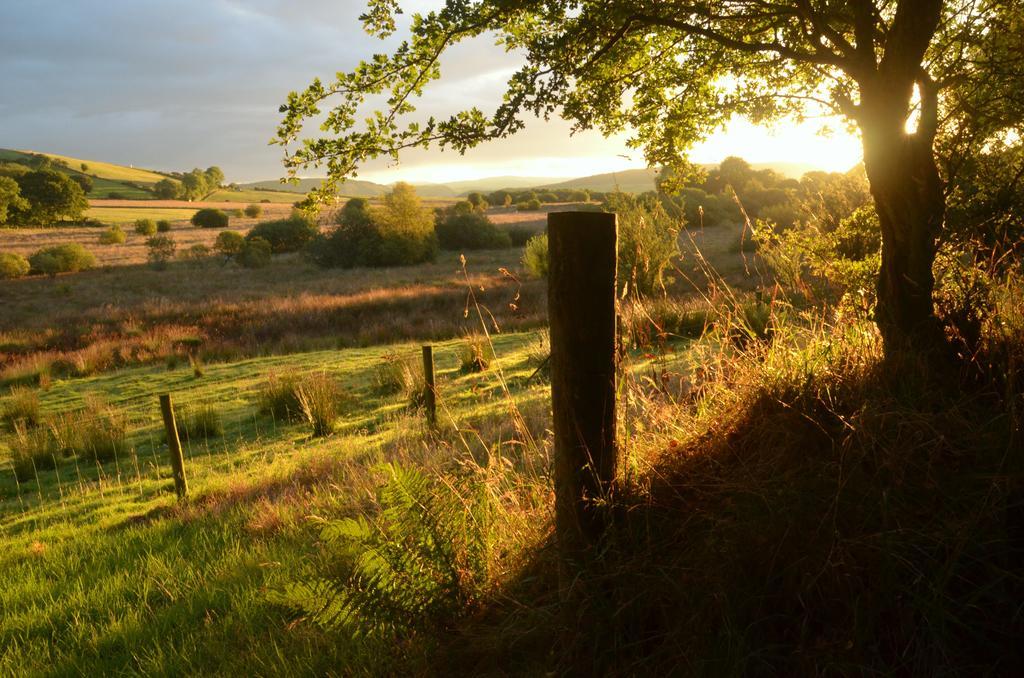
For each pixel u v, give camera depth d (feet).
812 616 6.03
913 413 6.92
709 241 113.09
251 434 34.73
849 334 9.95
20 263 159.02
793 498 6.58
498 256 180.55
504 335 55.62
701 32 10.38
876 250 14.52
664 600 6.73
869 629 5.51
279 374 48.08
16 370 61.41
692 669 5.79
